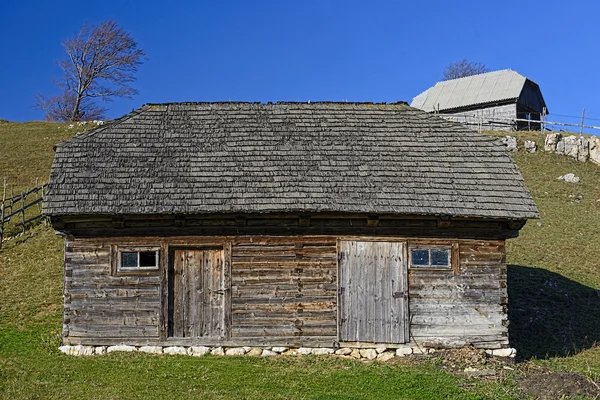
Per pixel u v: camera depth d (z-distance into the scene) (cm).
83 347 1603
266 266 1648
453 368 1519
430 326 1641
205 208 1588
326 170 1719
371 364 1549
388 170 1731
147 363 1480
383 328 1631
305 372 1447
